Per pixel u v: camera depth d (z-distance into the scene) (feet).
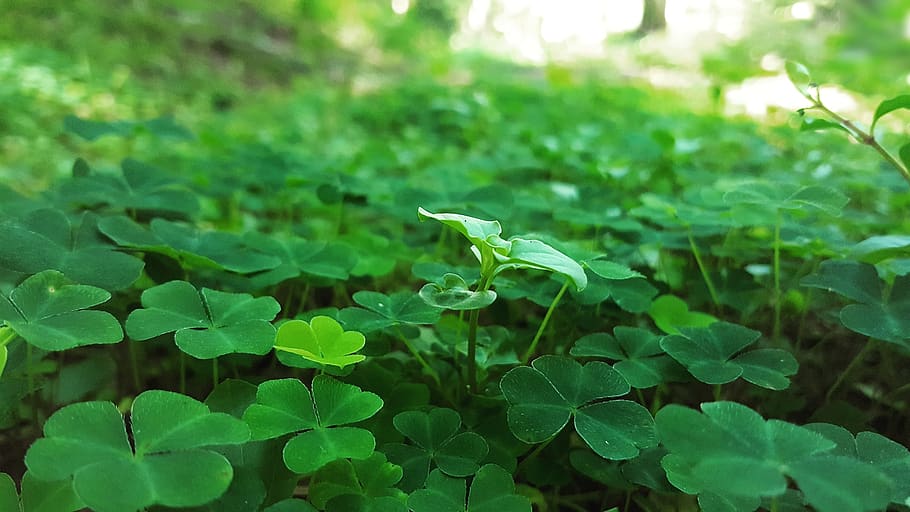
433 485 0.46
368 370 0.56
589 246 0.80
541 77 3.93
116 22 2.59
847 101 2.01
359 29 4.27
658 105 2.58
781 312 0.73
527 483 0.56
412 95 2.44
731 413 0.41
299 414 0.46
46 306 0.48
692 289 0.73
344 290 0.74
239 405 0.49
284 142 1.69
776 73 2.21
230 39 2.97
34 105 1.72
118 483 0.38
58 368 0.60
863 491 0.37
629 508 0.55
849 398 0.66
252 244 0.68
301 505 0.43
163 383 0.64
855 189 1.10
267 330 0.50
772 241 0.78
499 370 0.59
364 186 0.92
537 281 0.68
